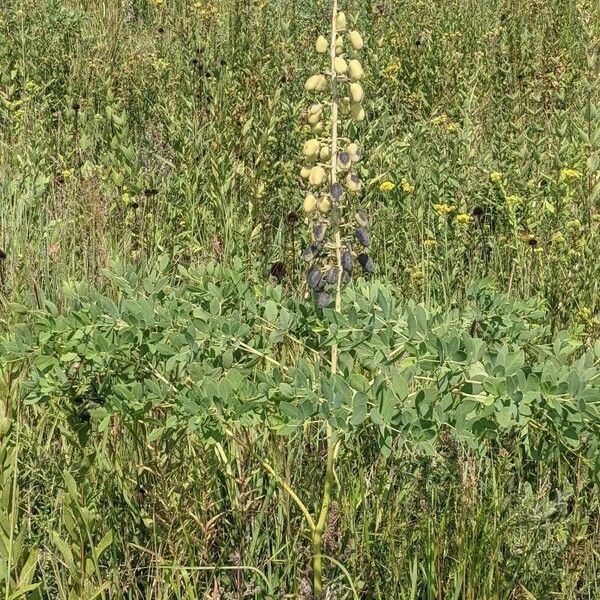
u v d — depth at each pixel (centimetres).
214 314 272
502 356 232
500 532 285
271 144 577
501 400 229
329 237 269
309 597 266
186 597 271
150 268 443
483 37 848
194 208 532
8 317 357
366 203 506
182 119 610
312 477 313
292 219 488
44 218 530
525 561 289
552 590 293
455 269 461
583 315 404
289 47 731
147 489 296
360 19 830
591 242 455
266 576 292
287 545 290
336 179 258
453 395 239
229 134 569
